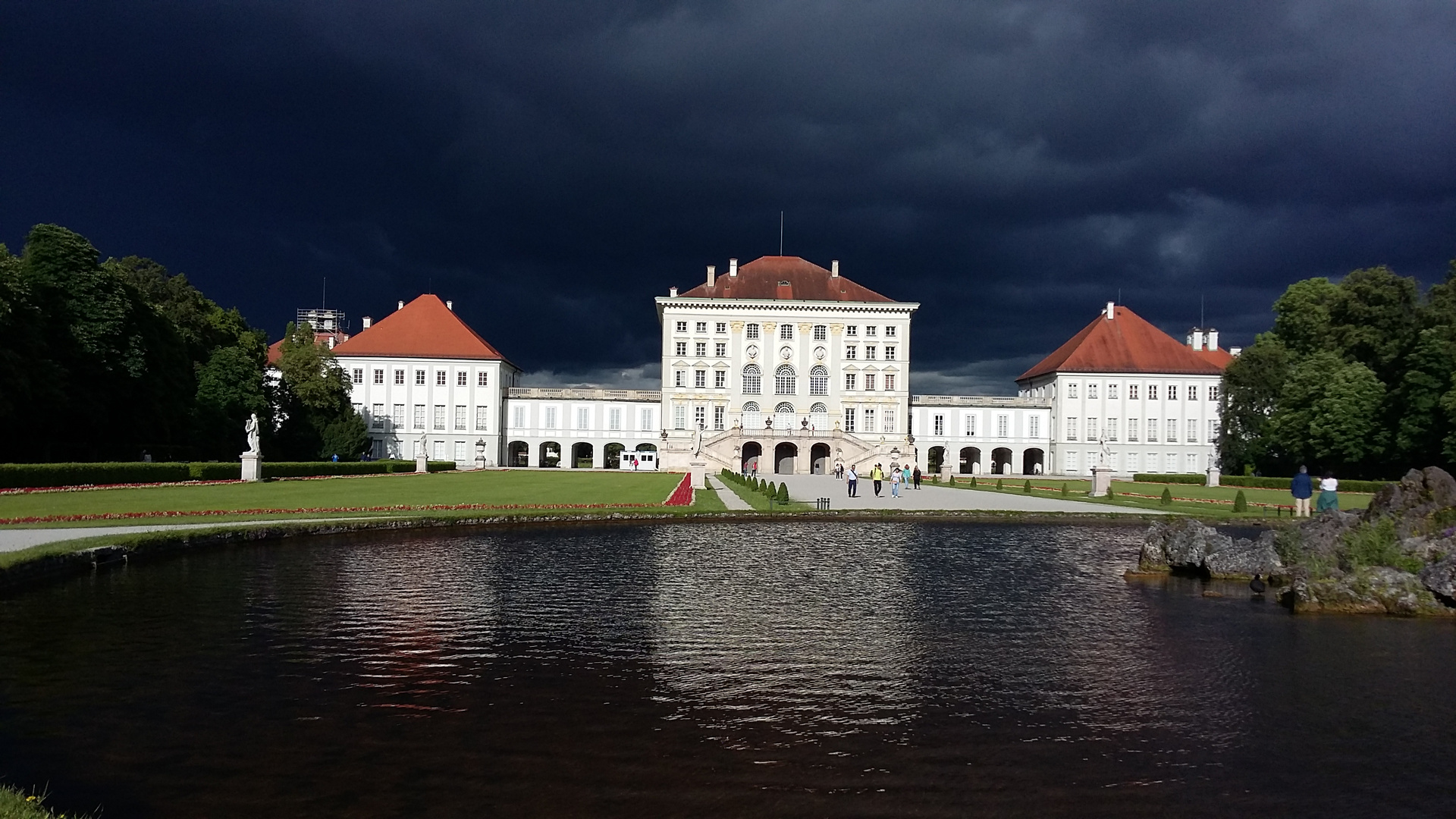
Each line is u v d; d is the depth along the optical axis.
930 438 125.31
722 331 121.81
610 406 124.25
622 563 28.33
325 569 26.53
